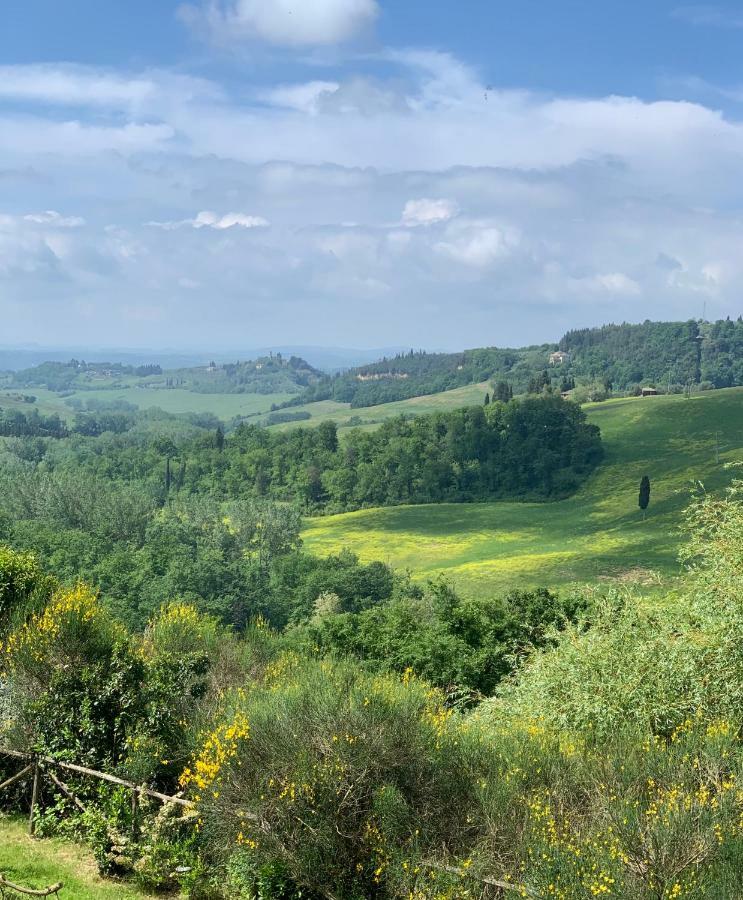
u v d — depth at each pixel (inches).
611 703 491.2
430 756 387.9
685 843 303.7
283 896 373.4
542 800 364.5
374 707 393.4
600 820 336.8
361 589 3961.6
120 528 4830.2
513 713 569.9
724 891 285.9
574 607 1268.5
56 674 510.0
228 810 384.8
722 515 569.0
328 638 1171.9
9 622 618.2
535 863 320.5
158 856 405.7
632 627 537.6
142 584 3435.0
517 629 1199.6
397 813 364.8
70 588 674.8
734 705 473.7
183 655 560.7
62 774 484.4
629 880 298.2
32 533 3922.2
